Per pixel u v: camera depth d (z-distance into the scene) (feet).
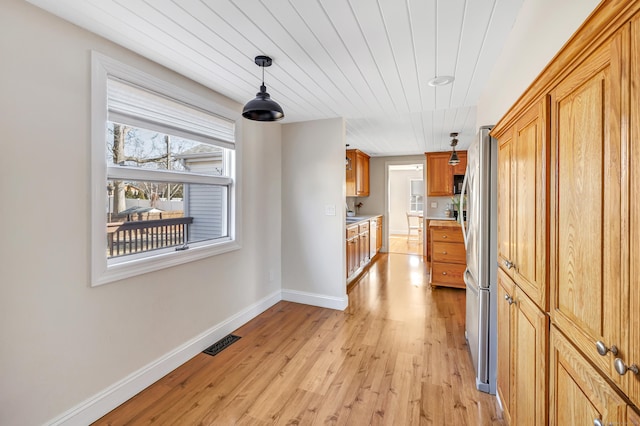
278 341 8.72
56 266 5.06
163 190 7.43
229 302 9.27
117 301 6.04
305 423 5.58
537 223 3.72
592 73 2.49
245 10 4.76
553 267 3.34
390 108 10.07
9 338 4.52
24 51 4.62
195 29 5.32
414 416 5.74
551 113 3.37
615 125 2.17
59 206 5.08
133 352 6.35
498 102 6.47
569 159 2.95
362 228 16.83
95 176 5.57
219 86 8.05
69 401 5.24
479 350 6.44
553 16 3.57
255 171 10.43
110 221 6.22
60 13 4.87
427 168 20.67
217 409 5.93
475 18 5.02
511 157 4.98
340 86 8.07
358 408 5.96
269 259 11.33
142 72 6.37
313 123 11.48
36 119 4.77
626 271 2.06
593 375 2.51
